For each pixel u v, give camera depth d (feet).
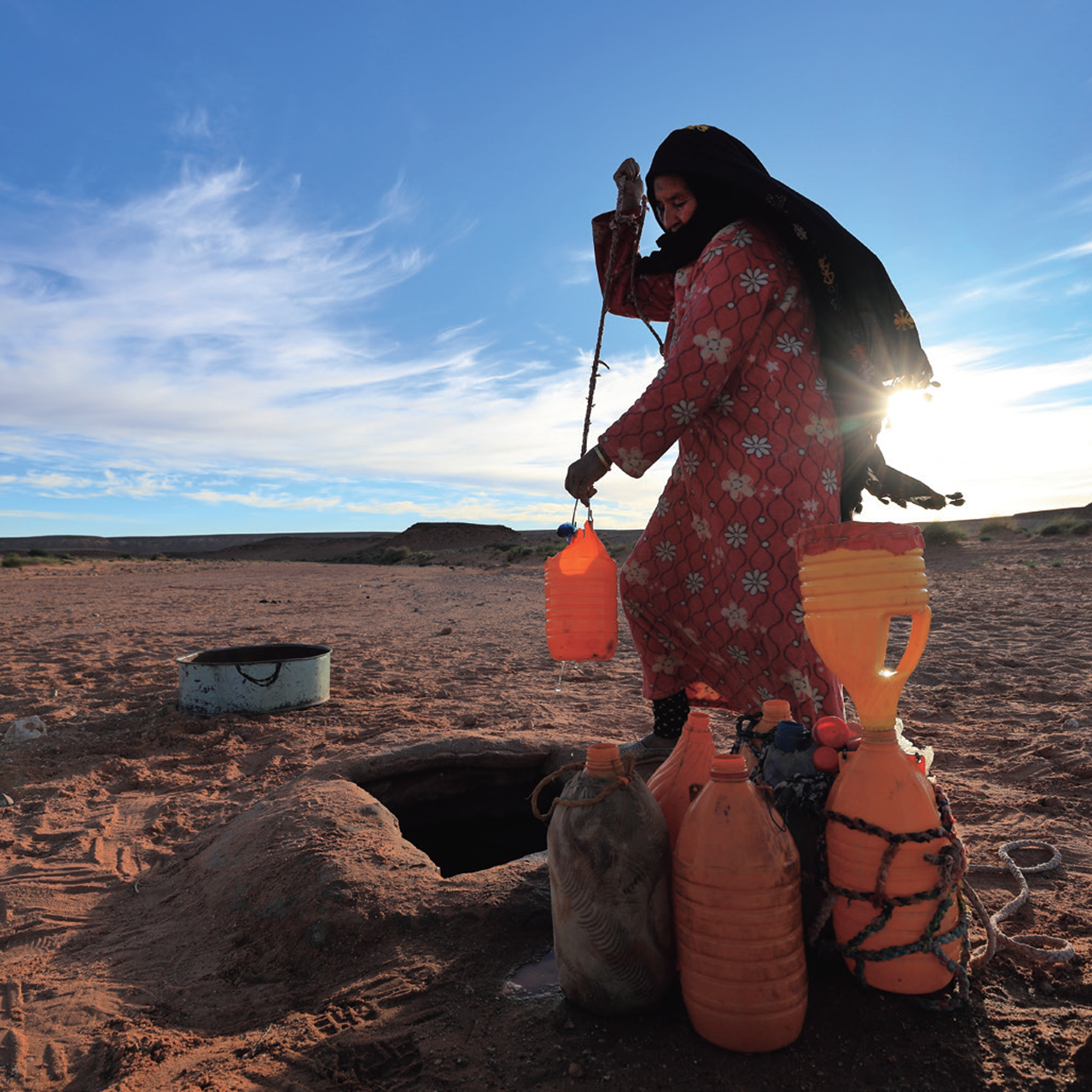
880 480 9.90
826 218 8.35
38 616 45.37
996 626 31.99
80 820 13.69
